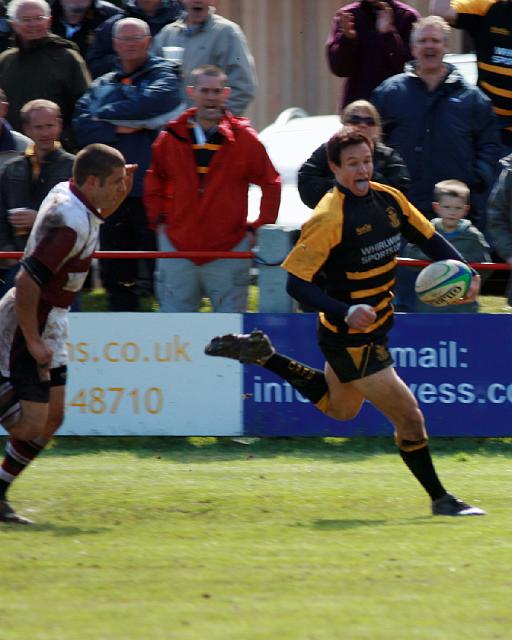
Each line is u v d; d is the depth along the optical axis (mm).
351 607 13758
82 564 15844
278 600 14070
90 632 12828
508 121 30812
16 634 12781
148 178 27375
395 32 30766
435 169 28359
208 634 12727
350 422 26234
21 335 18562
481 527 18141
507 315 25812
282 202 33281
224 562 15914
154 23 32312
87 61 32500
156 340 26109
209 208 26797
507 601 14039
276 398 26219
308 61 51562
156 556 16281
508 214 26531
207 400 26219
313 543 17078
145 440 26422
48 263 17859
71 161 27422
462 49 45812
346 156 18078
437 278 19031
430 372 25906
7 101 30688
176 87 29203
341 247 18375
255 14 51750
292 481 22359
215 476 22859
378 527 18219
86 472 23312
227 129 26844
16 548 16859
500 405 25969
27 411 18609
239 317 25969
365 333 18672
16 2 30281
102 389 26250
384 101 28578
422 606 13812
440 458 24906
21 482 22281
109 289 28516
